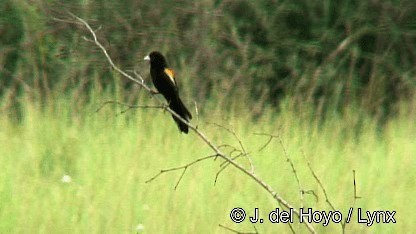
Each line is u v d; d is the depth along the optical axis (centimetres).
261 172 1546
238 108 2161
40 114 1895
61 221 1257
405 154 1708
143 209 1312
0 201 1316
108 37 2581
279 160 1641
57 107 1964
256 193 1426
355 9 2775
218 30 2678
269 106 2194
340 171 1588
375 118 2180
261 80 2631
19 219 1259
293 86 2622
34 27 2528
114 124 1875
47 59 2472
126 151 1620
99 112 1945
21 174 1471
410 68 2742
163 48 2616
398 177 1555
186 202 1349
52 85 2447
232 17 2734
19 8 2553
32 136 1716
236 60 2623
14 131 1844
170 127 1833
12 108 2131
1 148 1648
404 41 2759
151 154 1608
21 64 2470
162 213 1301
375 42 2759
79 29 2544
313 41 2730
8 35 2539
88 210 1291
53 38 2530
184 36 2645
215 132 1828
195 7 2675
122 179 1435
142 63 2559
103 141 1711
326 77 2577
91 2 2589
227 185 1453
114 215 1283
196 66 2555
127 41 2595
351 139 1891
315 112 2275
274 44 2716
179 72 2552
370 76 2702
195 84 2462
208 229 1274
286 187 1464
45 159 1592
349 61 2708
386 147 1853
